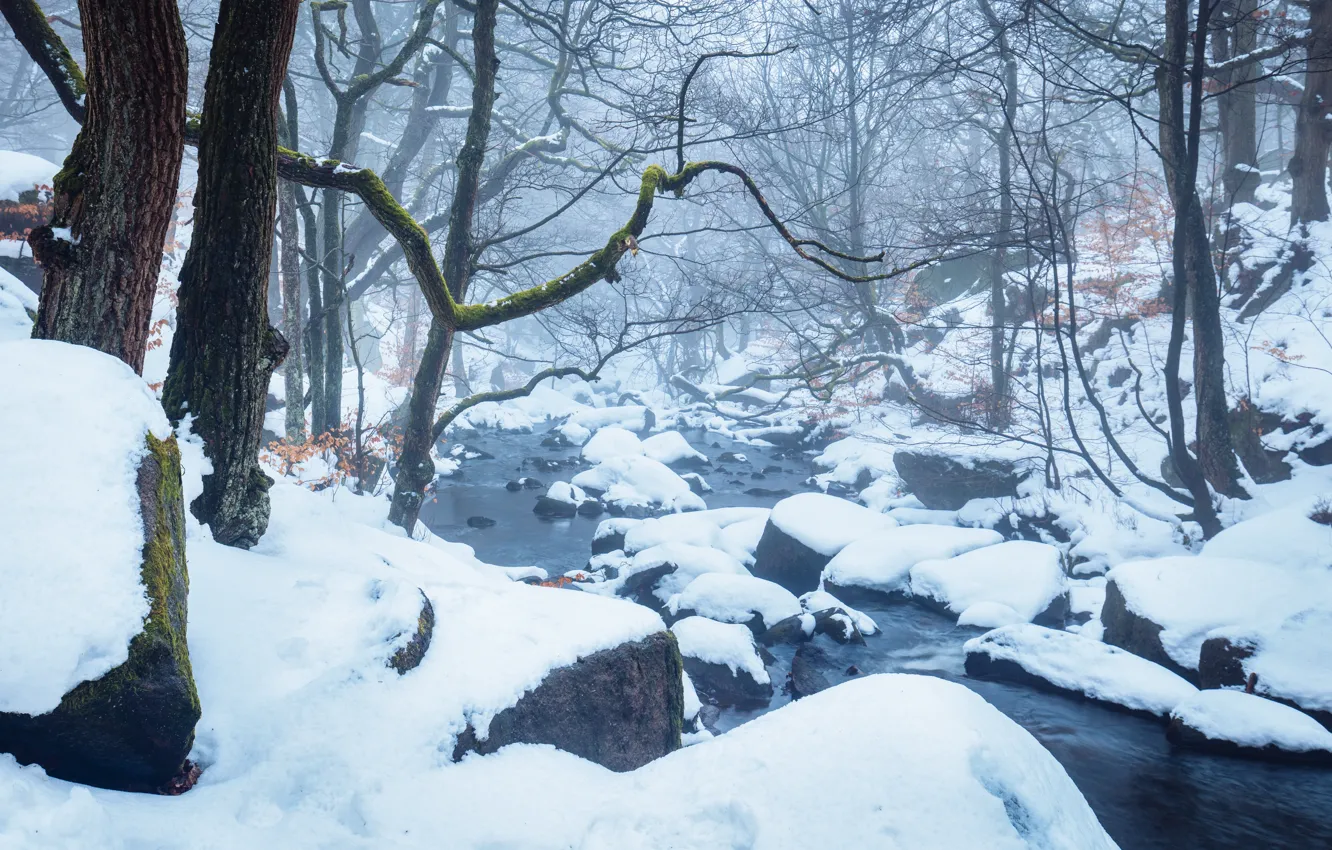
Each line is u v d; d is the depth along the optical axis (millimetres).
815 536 13781
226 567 4539
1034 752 3299
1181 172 12531
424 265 5930
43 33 5629
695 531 14562
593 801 3623
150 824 2885
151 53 4184
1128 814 6727
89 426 3469
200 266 4906
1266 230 19969
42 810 2600
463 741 3809
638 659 4848
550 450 26203
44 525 3104
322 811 3264
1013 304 24562
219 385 5031
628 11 15453
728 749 3309
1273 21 19203
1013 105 19391
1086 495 15453
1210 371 13250
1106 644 9445
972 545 13250
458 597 4863
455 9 23219
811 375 24266
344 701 3709
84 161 4410
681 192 6520
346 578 4723
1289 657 8383
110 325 4520
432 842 3188
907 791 2920
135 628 3027
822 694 3568
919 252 24047
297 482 9977
